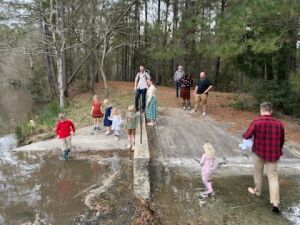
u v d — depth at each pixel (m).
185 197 7.36
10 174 10.05
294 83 11.79
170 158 9.69
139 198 7.20
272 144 6.73
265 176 8.45
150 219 6.37
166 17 27.27
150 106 12.81
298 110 14.59
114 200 7.52
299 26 12.40
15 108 27.39
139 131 11.95
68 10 21.94
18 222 7.22
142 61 35.72
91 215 7.09
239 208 6.89
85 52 26.78
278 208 6.73
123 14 22.83
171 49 22.05
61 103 20.09
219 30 14.70
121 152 11.44
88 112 17.36
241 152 10.09
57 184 9.11
